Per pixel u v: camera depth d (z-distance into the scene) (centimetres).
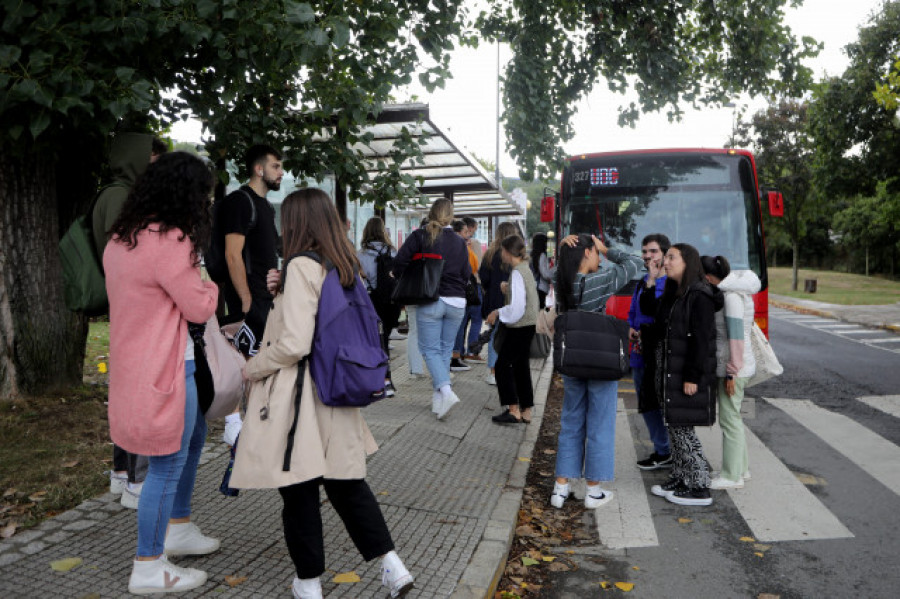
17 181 570
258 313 443
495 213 2431
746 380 519
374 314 306
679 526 457
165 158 295
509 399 661
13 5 427
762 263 941
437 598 321
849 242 5384
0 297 561
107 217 350
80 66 452
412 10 692
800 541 431
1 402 538
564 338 460
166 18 475
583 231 978
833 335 1695
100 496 412
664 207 964
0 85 417
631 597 362
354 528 307
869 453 624
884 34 2706
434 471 514
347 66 639
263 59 547
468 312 959
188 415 303
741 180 955
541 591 368
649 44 894
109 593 305
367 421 636
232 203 437
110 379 293
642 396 571
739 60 1004
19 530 365
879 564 397
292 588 307
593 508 488
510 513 434
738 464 526
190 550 345
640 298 570
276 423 288
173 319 293
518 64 862
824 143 2895
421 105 848
